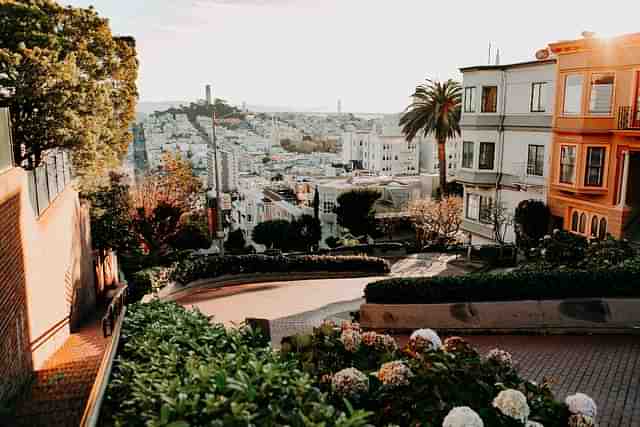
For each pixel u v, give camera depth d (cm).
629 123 2181
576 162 2389
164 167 2981
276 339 1251
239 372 421
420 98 4075
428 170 13412
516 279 1248
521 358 1020
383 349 619
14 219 1026
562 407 521
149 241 2636
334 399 501
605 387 854
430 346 617
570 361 988
